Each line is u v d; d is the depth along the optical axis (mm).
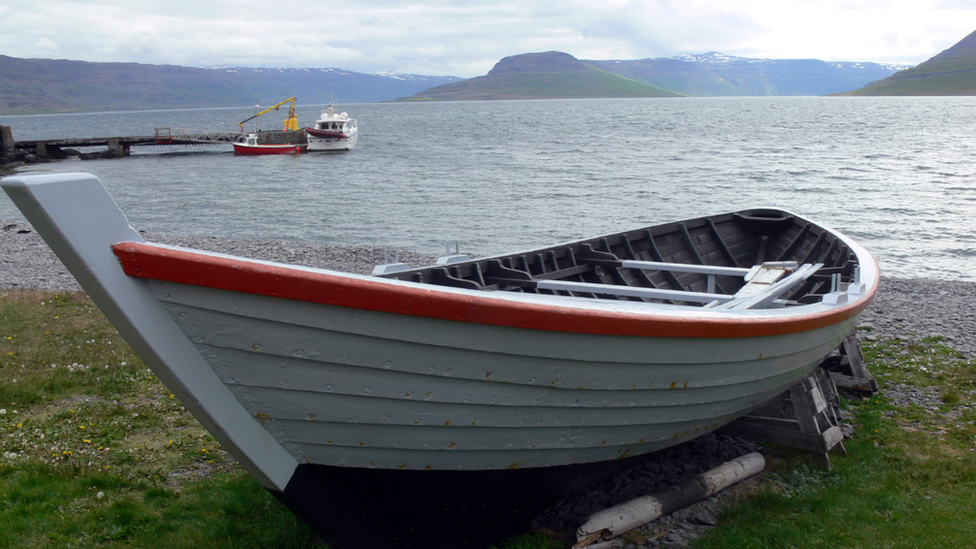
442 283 5371
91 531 4055
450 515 3771
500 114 145625
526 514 4168
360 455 3301
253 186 34812
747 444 5488
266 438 3051
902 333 9070
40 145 51656
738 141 60594
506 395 3375
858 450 5215
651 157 46875
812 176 35000
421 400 3205
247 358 2826
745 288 5648
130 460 5102
